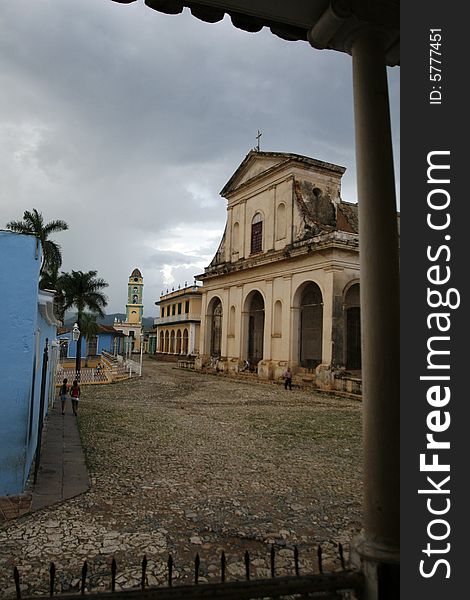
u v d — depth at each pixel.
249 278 29.20
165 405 16.66
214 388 23.09
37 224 30.98
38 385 8.47
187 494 6.60
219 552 4.77
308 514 5.91
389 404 2.93
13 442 6.40
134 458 8.61
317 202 26.98
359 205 3.32
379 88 3.34
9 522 5.42
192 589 2.14
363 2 3.28
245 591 2.22
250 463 8.48
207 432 11.50
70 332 46.78
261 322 29.98
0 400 6.37
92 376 25.16
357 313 24.64
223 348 31.47
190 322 48.88
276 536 5.19
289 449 9.78
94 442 9.90
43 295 7.80
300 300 25.31
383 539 2.79
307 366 25.42
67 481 7.02
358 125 3.38
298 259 24.84
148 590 2.09
